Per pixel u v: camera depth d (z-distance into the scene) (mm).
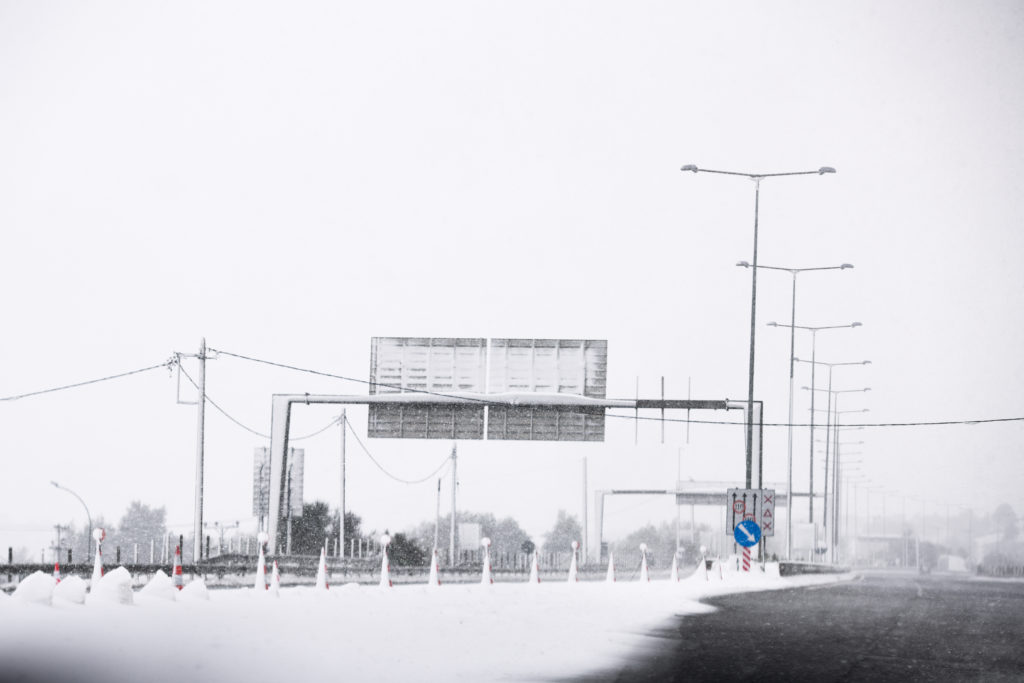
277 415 54219
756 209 54562
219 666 13523
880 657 18062
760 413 53188
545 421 54219
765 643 20062
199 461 46531
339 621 19094
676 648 18891
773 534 50094
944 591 49625
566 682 14375
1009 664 17484
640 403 53688
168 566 37469
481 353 54656
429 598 26250
